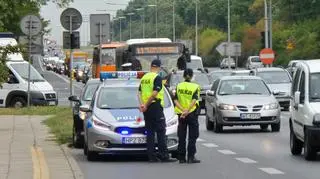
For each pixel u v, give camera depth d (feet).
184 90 97.45
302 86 104.06
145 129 98.68
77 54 584.81
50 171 86.89
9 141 122.93
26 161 94.53
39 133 138.72
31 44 183.42
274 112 146.92
